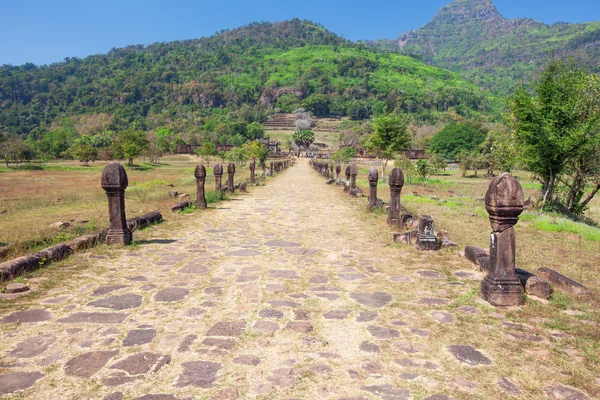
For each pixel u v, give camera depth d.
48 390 2.84
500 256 4.56
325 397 2.77
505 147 20.23
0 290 4.86
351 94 190.38
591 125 15.03
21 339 3.61
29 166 48.56
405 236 7.81
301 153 112.69
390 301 4.65
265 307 4.43
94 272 5.75
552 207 16.92
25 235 8.23
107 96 191.88
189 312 4.28
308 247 7.52
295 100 185.00
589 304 4.52
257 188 22.75
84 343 3.54
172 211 12.00
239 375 3.04
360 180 33.00
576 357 3.34
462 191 26.12
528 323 4.03
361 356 3.35
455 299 4.71
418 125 119.75
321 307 4.45
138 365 3.18
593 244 8.36
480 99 183.38
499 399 2.76
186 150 92.50
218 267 6.09
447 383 2.95
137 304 4.50
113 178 7.37
